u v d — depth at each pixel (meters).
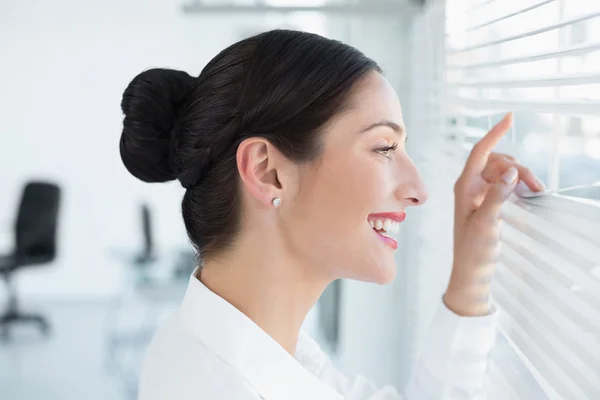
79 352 4.82
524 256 1.05
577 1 0.94
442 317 1.14
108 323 5.38
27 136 6.07
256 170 0.91
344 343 2.78
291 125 0.89
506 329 1.22
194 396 0.88
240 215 0.94
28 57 6.02
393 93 0.93
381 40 2.05
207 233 0.96
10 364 4.60
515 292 1.14
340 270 0.94
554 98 0.95
